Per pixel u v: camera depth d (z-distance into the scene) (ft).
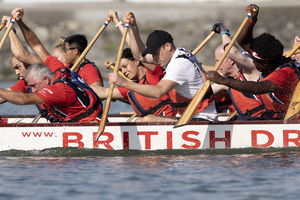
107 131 101.86
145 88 97.04
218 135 102.01
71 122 101.35
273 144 102.22
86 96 101.50
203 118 103.19
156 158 98.63
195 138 102.06
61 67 102.17
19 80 119.14
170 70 98.78
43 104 105.70
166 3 655.35
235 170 89.20
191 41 376.89
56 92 97.40
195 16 516.32
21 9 106.73
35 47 106.42
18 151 101.45
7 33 107.65
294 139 102.12
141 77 120.98
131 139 102.06
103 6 647.97
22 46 111.14
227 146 102.22
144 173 88.02
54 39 410.52
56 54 122.72
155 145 102.27
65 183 82.94
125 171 89.35
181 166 92.22
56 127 101.14
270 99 102.78
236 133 102.01
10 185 82.23
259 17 469.98
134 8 622.95
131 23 113.39
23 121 132.87
